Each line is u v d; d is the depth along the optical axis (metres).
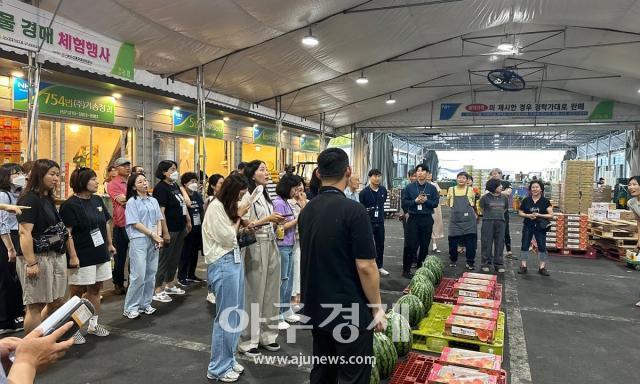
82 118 8.16
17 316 4.77
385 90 16.47
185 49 8.41
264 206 4.58
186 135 11.02
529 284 7.35
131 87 8.52
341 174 2.75
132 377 3.84
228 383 3.77
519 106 19.78
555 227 10.12
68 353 4.31
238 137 13.52
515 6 10.34
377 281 2.60
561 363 4.25
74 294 4.68
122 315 5.43
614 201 18.08
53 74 7.26
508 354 4.46
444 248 11.01
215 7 7.01
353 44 10.72
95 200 4.79
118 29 7.02
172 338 4.73
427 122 20.81
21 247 4.03
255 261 4.34
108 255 4.84
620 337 4.94
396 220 18.08
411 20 10.33
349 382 2.56
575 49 13.88
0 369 1.23
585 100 19.11
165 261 6.09
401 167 32.91
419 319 4.80
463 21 10.99
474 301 5.20
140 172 5.43
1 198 4.58
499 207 8.15
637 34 11.66
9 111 7.02
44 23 6.02
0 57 5.96
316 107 16.25
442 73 16.28
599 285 7.30
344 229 2.58
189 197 7.00
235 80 10.90
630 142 22.58
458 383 3.23
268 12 7.70
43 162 4.15
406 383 3.60
